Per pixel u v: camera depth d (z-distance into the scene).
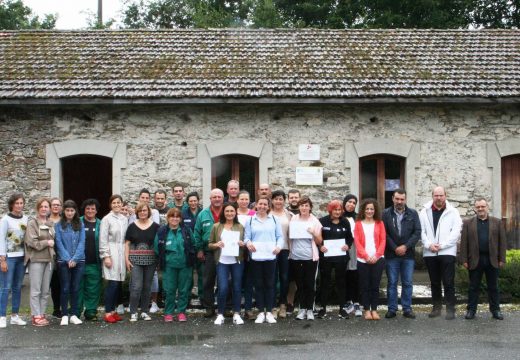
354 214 8.27
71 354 6.11
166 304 7.66
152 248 7.76
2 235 7.38
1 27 24.02
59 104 10.55
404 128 11.12
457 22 21.64
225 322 7.59
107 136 11.04
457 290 9.15
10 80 11.09
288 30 13.70
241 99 10.53
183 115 11.05
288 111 11.06
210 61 12.05
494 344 6.43
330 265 7.79
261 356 5.98
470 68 11.74
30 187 11.01
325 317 7.84
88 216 7.90
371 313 7.73
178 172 11.05
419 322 7.53
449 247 7.79
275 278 7.73
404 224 7.88
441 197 7.86
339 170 11.09
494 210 11.15
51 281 7.96
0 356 6.04
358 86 10.88
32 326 7.40
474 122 11.15
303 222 7.73
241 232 7.65
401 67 11.79
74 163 12.06
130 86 10.84
